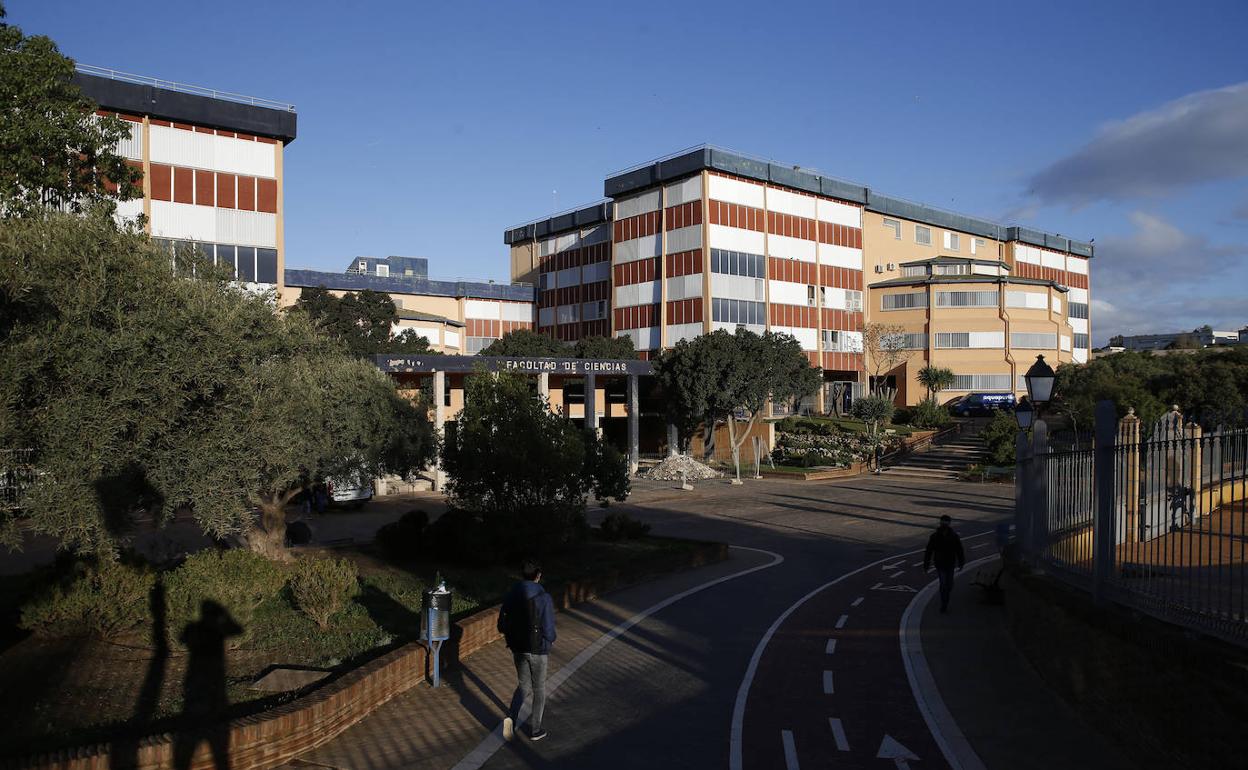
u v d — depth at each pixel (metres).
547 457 16.83
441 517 17.39
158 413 8.13
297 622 11.48
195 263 10.94
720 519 28.08
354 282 65.00
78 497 7.64
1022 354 66.25
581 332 68.94
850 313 63.47
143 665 9.59
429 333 63.31
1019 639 11.42
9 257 7.84
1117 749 7.46
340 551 18.33
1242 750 5.44
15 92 15.02
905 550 22.09
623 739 8.02
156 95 31.75
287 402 10.07
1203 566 6.86
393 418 16.06
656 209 58.22
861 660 11.05
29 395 7.58
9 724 7.63
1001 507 30.88
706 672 10.45
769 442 47.91
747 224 56.88
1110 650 7.62
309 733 7.49
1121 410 36.09
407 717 8.51
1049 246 84.44
